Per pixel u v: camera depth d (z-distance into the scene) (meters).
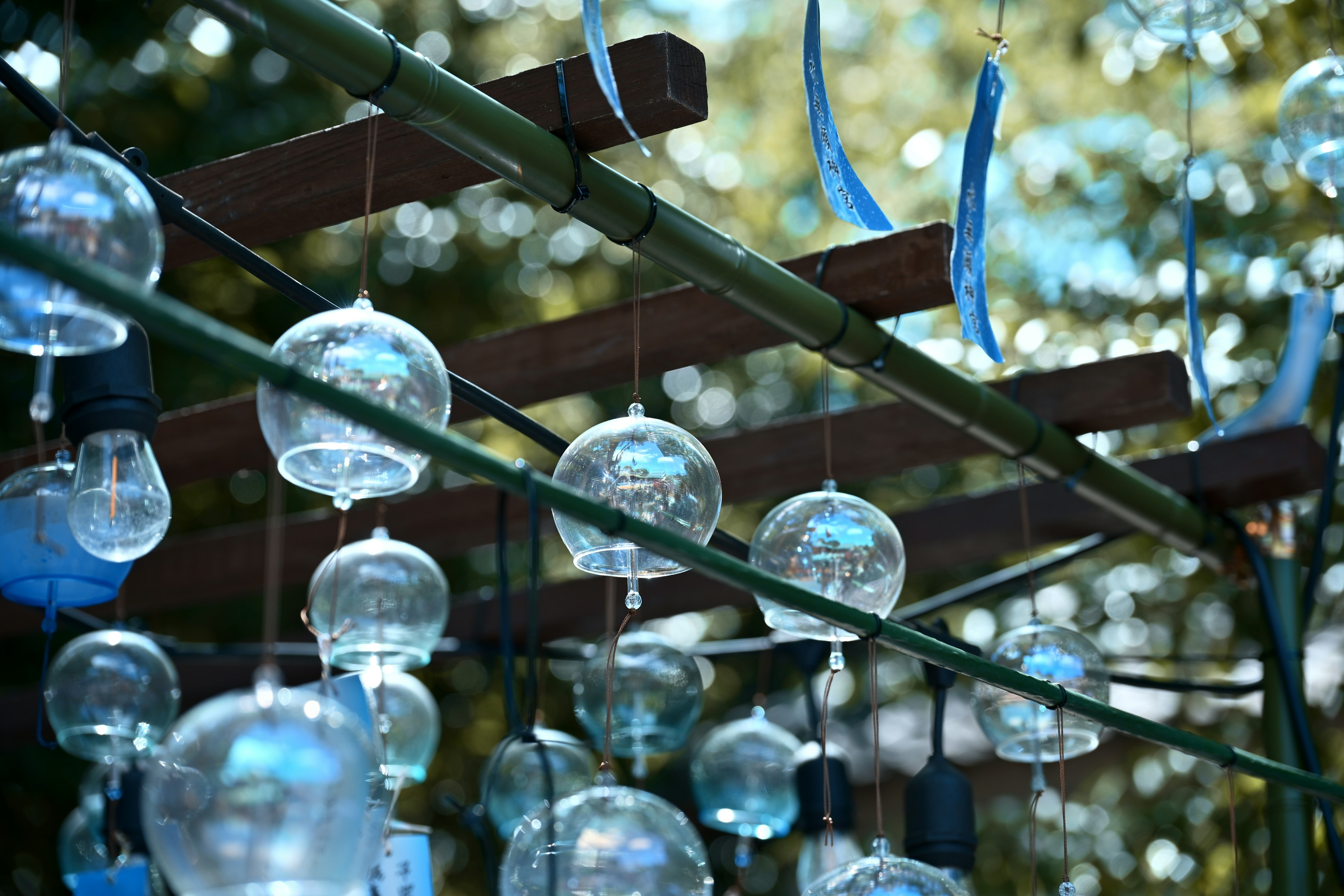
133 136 6.66
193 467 4.18
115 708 3.31
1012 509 4.39
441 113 2.57
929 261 3.35
